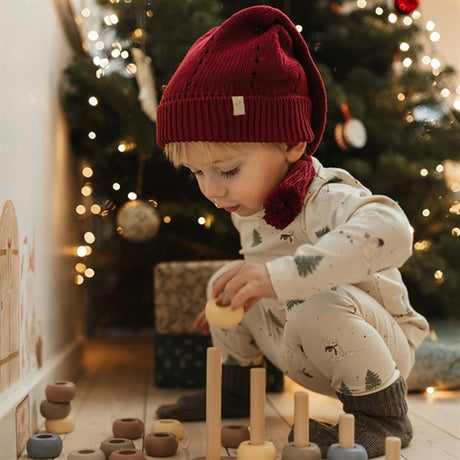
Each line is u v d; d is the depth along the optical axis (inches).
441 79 89.5
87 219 96.9
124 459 37.8
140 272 96.5
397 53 88.6
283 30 42.5
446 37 121.0
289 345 44.3
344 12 96.0
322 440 41.3
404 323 47.4
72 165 81.4
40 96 58.7
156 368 70.2
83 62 75.3
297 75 42.1
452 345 66.4
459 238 83.3
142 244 90.0
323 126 45.5
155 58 78.0
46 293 61.1
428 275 78.6
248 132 39.9
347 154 85.0
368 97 85.7
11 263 44.9
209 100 39.8
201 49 41.4
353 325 41.1
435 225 84.7
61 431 49.2
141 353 98.8
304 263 35.6
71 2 74.7
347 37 87.7
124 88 75.1
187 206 81.0
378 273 44.7
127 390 68.6
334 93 78.7
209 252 89.3
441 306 87.2
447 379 64.6
